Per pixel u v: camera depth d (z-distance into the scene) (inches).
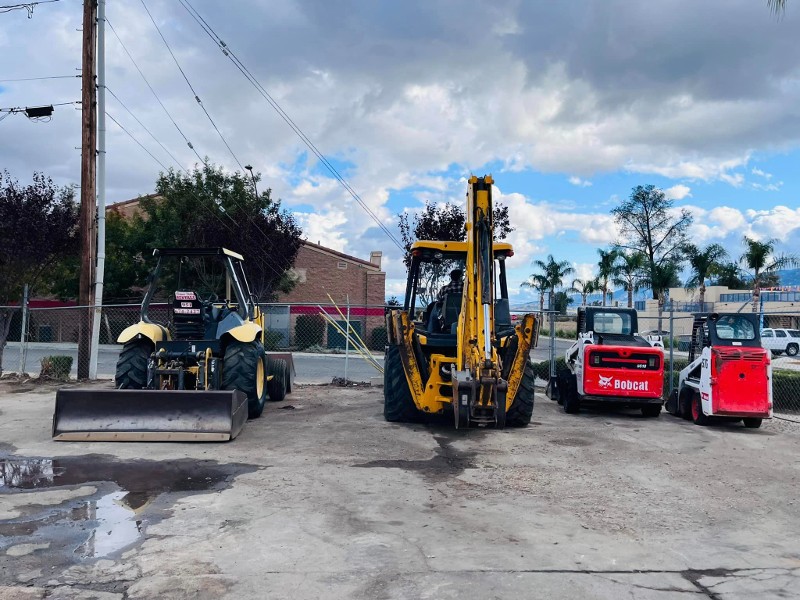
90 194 546.0
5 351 884.6
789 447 328.2
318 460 267.7
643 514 208.7
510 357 346.6
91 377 535.2
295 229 1001.5
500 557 167.8
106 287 1071.0
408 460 273.0
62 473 240.7
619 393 413.7
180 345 342.6
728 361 380.8
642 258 1651.1
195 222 990.4
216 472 245.3
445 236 728.3
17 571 154.3
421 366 350.9
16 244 570.3
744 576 160.4
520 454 290.5
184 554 165.5
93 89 550.0
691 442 334.6
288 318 1099.9
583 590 149.6
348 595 144.5
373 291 1282.0
